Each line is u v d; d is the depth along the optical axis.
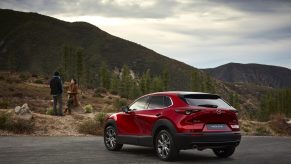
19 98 42.38
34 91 49.72
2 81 53.62
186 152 12.95
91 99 50.41
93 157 11.30
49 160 10.59
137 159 10.98
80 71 110.69
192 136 10.10
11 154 11.72
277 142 17.66
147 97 11.77
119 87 118.19
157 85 127.62
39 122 19.25
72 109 22.66
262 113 154.75
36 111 27.97
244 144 16.50
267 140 18.95
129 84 118.25
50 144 14.51
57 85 21.05
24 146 13.78
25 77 62.12
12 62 164.25
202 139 10.16
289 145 16.02
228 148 11.33
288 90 173.12
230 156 11.91
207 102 10.67
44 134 18.19
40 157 11.15
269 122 31.50
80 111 22.81
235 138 10.70
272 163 10.30
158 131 11.03
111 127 12.95
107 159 10.92
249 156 11.92
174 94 10.90
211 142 10.27
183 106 10.45
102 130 19.55
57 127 19.23
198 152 12.96
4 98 39.56
